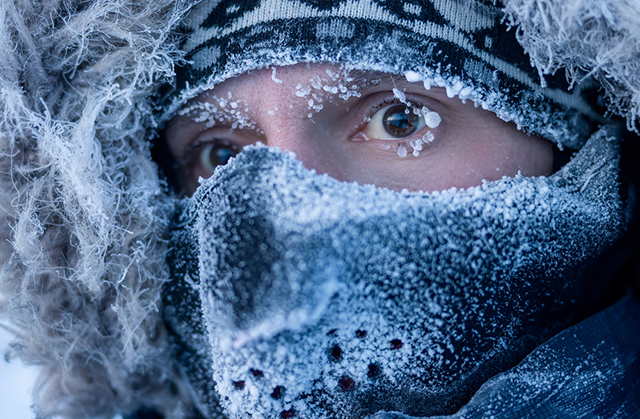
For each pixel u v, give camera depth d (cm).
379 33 42
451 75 42
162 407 49
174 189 47
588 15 40
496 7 42
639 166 44
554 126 43
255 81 43
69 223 44
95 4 43
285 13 42
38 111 44
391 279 41
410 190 43
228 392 42
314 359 41
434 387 42
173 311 46
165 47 43
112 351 47
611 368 41
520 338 42
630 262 44
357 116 44
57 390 49
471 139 43
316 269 40
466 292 41
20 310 46
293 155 41
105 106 44
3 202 44
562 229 42
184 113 45
